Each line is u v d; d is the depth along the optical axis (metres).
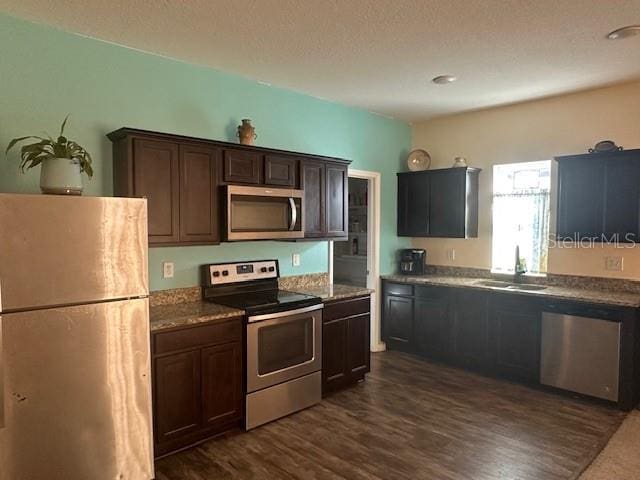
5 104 2.56
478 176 4.81
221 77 3.53
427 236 4.97
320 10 2.47
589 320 3.53
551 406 3.51
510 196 4.59
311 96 4.21
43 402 2.09
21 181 2.61
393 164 5.18
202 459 2.72
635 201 3.57
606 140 3.91
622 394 3.39
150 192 2.84
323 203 3.93
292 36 2.82
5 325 1.98
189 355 2.78
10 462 2.03
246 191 3.28
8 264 1.98
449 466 2.65
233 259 3.65
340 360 3.79
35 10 2.48
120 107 3.00
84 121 2.85
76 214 2.14
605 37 2.80
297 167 3.71
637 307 3.33
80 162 2.39
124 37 2.85
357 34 2.79
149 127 3.14
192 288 3.37
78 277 2.16
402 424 3.19
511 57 3.17
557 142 4.23
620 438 2.97
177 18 2.58
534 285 4.28
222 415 2.96
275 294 3.66
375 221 4.98
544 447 2.86
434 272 5.21
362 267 6.38
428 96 4.20
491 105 4.52
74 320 2.16
